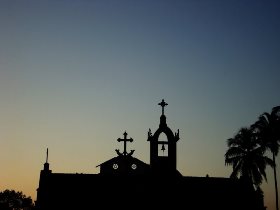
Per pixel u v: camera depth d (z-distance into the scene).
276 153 57.28
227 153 61.47
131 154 36.31
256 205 44.00
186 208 40.59
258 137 60.06
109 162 58.91
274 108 58.66
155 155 37.19
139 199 38.53
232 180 45.78
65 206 40.00
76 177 42.41
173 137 37.09
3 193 121.19
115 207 39.22
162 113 37.62
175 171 37.09
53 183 41.66
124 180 39.44
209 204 42.00
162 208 36.84
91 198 40.31
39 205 40.19
